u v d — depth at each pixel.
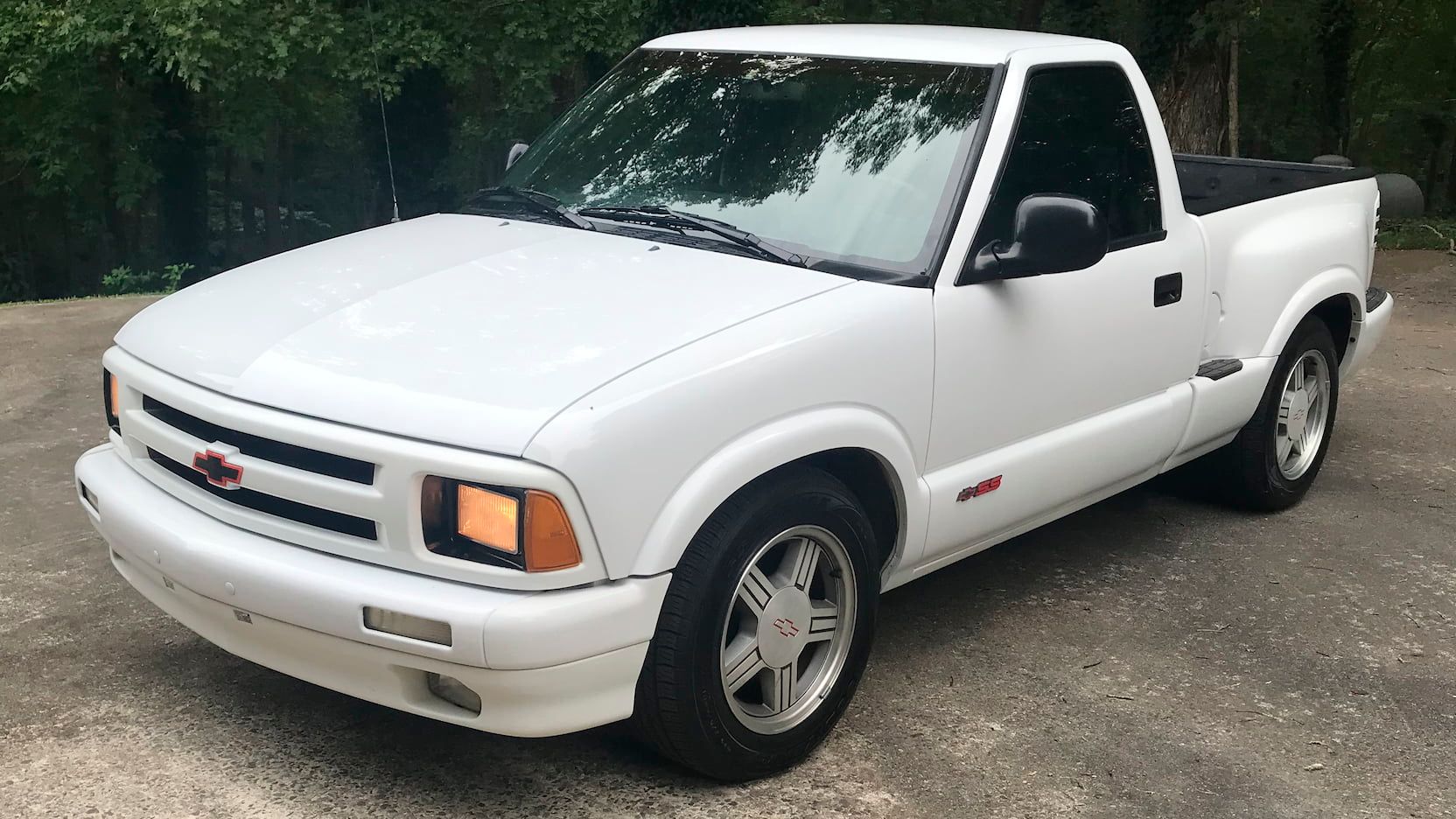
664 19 13.65
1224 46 13.07
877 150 3.81
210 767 3.27
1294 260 5.20
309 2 20.06
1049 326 3.91
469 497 2.74
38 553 4.67
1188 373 4.67
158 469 3.28
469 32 21.56
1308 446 5.66
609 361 2.93
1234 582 4.80
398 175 24.06
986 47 4.02
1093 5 13.98
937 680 3.92
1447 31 29.27
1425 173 33.97
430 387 2.87
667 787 3.26
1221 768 3.48
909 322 3.46
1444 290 11.00
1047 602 4.55
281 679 3.76
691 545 3.00
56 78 22.70
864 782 3.32
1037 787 3.34
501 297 3.30
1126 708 3.79
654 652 2.99
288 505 2.96
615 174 4.11
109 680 3.72
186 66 19.34
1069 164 4.07
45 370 7.38
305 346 3.09
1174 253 4.48
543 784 3.25
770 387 3.09
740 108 4.09
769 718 3.29
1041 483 4.02
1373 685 4.02
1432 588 4.81
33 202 29.03
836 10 25.34
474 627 2.69
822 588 3.45
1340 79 23.38
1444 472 6.21
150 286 19.98
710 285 3.37
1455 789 3.44
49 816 3.03
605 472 2.76
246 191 32.25
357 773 3.27
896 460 3.47
